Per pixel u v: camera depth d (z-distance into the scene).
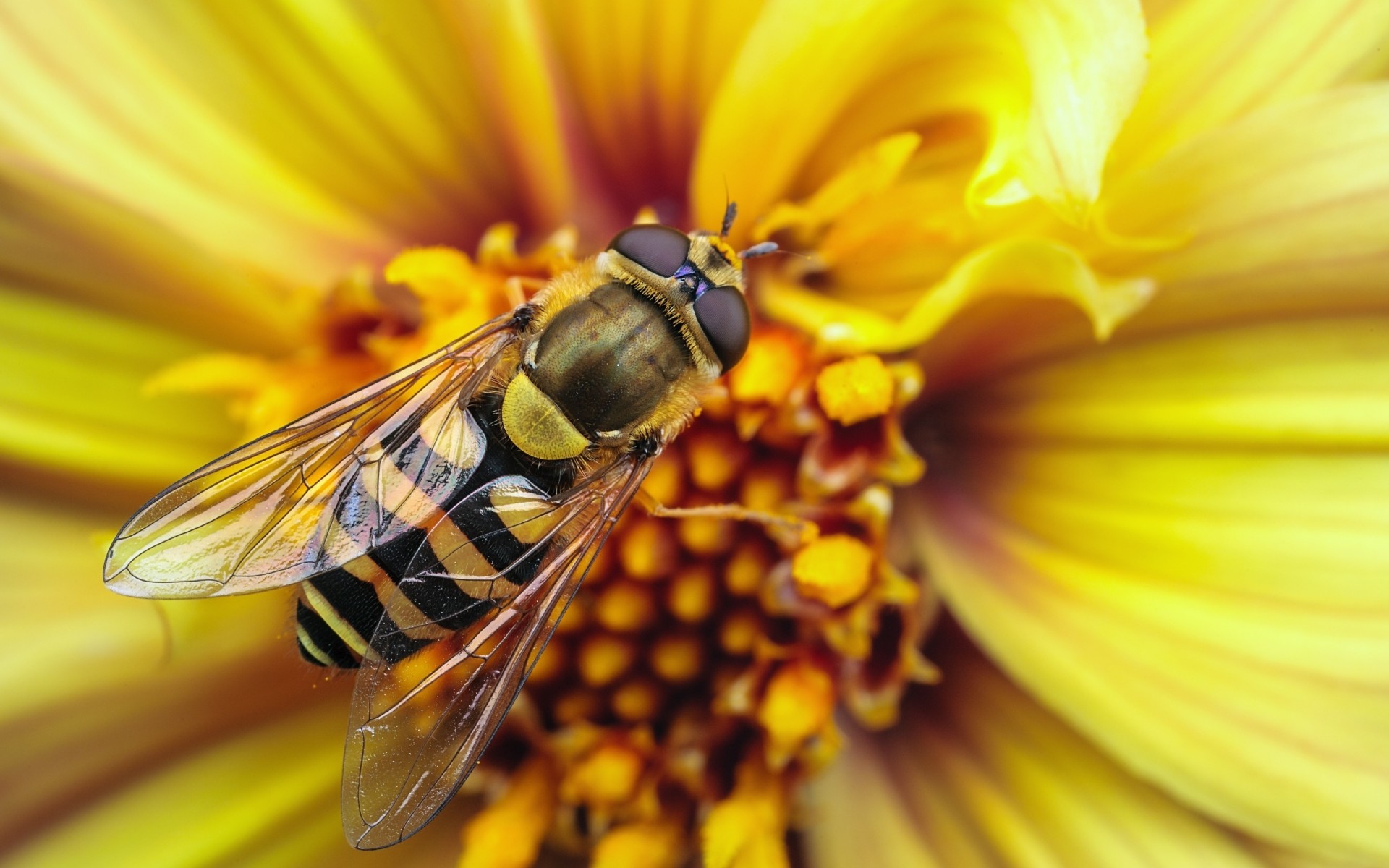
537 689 0.08
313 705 0.08
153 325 0.08
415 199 0.08
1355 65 0.07
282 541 0.08
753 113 0.07
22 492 0.08
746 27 0.08
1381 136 0.07
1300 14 0.07
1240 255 0.07
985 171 0.07
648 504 0.08
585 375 0.08
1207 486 0.07
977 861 0.08
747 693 0.08
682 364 0.08
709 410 0.08
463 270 0.08
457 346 0.08
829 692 0.08
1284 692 0.07
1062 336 0.08
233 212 0.08
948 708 0.08
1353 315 0.07
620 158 0.08
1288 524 0.07
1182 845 0.08
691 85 0.08
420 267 0.08
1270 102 0.07
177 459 0.08
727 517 0.08
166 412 0.08
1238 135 0.07
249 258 0.08
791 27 0.07
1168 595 0.07
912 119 0.07
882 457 0.08
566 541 0.08
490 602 0.08
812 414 0.08
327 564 0.08
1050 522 0.08
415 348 0.08
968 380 0.08
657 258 0.08
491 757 0.08
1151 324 0.07
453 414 0.08
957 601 0.08
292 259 0.08
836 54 0.07
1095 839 0.08
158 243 0.08
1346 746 0.07
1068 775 0.08
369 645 0.07
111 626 0.08
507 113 0.08
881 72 0.07
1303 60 0.07
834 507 0.08
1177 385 0.07
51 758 0.08
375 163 0.08
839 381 0.07
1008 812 0.08
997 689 0.08
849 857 0.08
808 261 0.08
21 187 0.07
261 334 0.08
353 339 0.08
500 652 0.08
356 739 0.07
